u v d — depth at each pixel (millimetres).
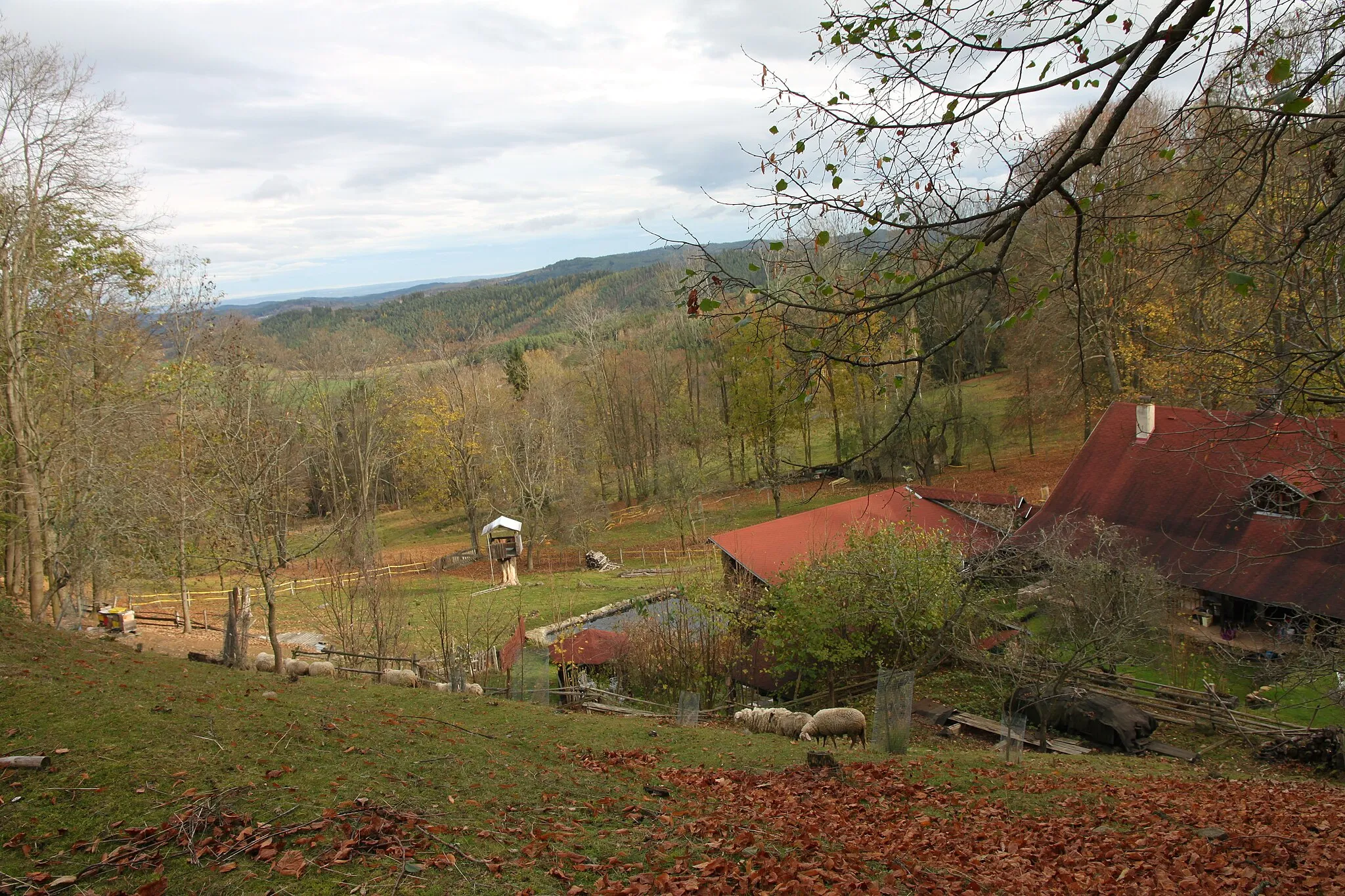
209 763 7969
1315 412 11117
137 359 32469
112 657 13359
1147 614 20391
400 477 76625
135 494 25281
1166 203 7129
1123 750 18688
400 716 12039
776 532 30766
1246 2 5195
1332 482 11125
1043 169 6168
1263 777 16469
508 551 46938
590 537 55406
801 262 6078
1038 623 24469
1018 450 50875
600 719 15703
